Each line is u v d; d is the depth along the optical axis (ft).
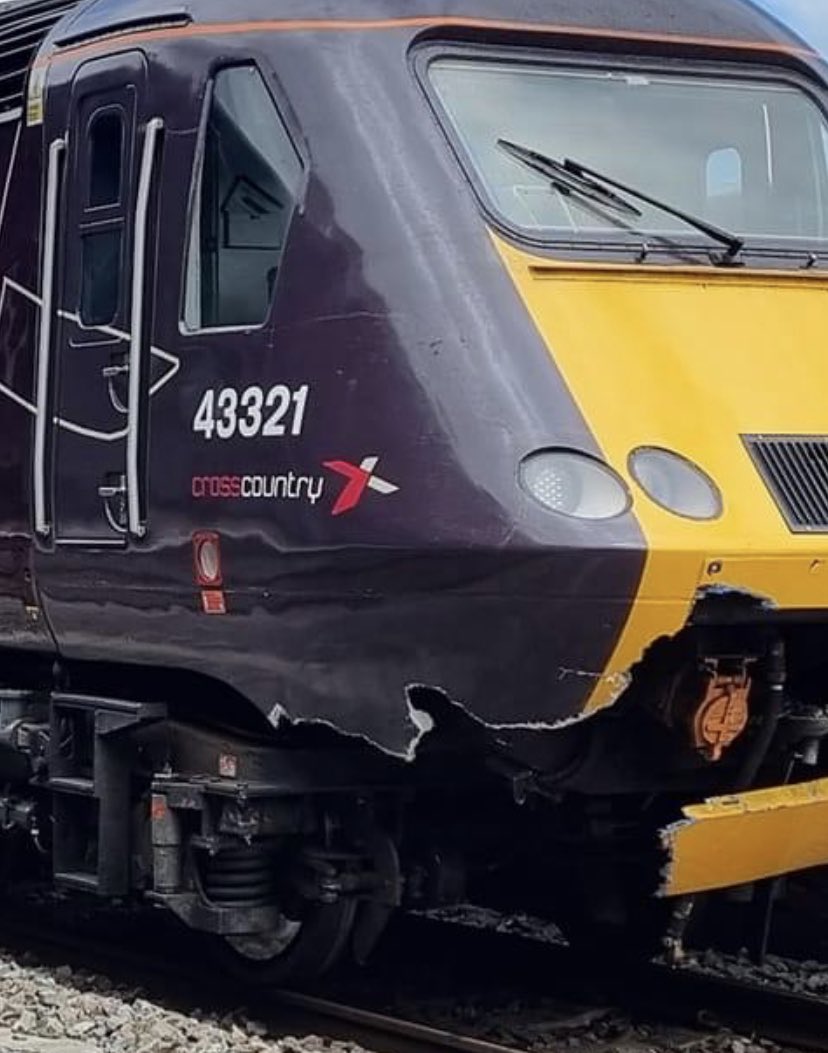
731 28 26.03
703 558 20.42
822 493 21.75
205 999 26.53
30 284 26.55
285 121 23.38
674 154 24.72
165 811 24.57
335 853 24.30
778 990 26.40
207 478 23.67
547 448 20.79
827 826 23.03
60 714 26.35
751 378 22.39
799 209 25.66
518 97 23.91
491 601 20.89
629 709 22.35
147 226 24.71
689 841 21.59
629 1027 24.99
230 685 23.81
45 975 27.20
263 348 23.13
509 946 29.12
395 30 23.39
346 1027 24.72
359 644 22.15
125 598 24.99
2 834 31.45
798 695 24.16
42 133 26.43
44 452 26.08
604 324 22.11
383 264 22.17
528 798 24.00
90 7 26.55
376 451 21.75
